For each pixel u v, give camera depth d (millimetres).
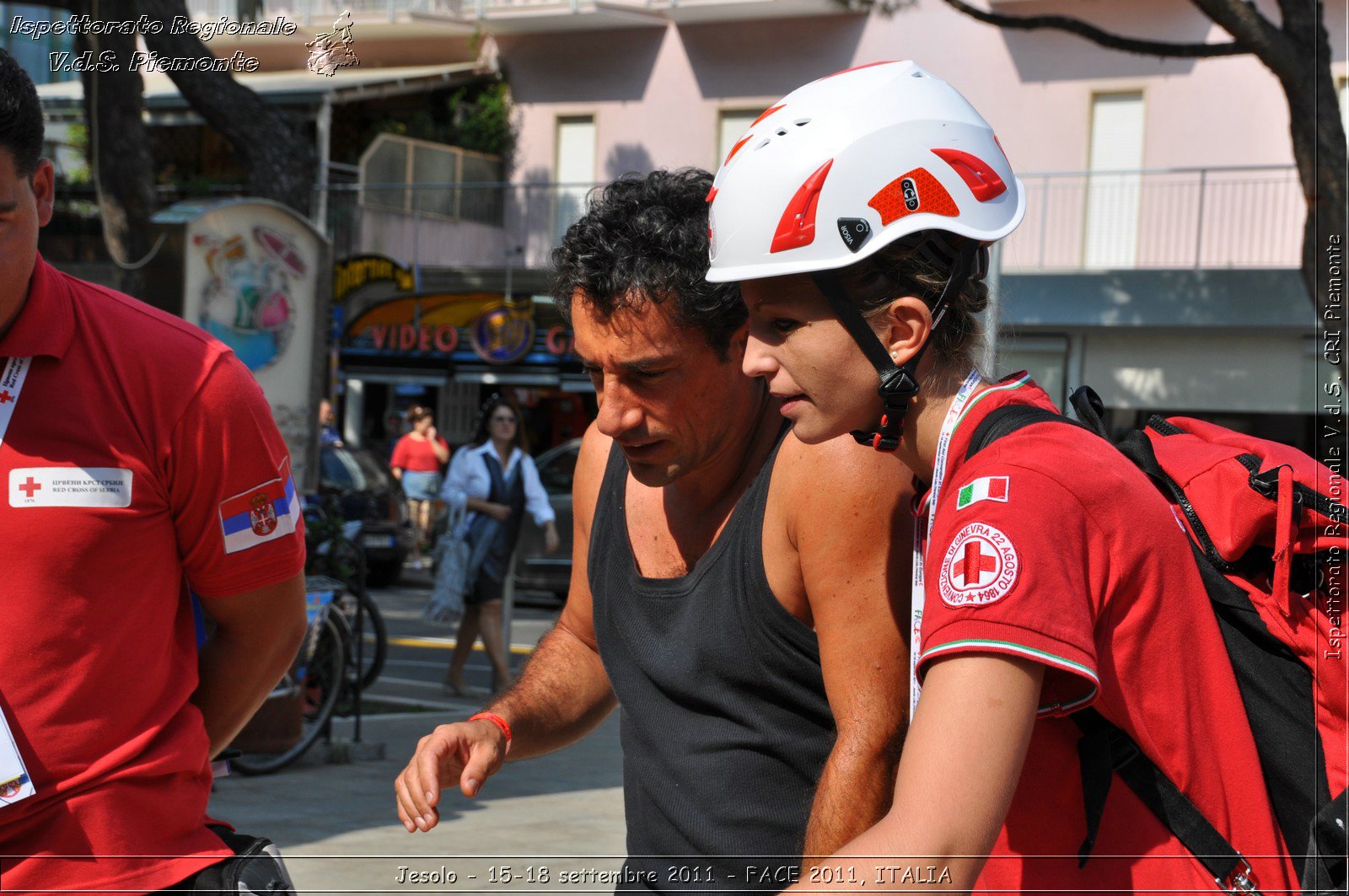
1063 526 1341
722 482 1864
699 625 1799
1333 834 1443
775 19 22906
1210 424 1736
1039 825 1479
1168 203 20188
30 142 1786
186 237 8047
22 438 1839
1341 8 18609
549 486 15328
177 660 2033
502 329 22891
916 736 1302
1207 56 10594
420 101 24797
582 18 23625
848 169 1438
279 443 2100
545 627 13453
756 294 1484
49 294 1867
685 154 23688
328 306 8844
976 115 1547
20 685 1807
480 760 1983
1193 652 1423
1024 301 20125
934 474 1479
